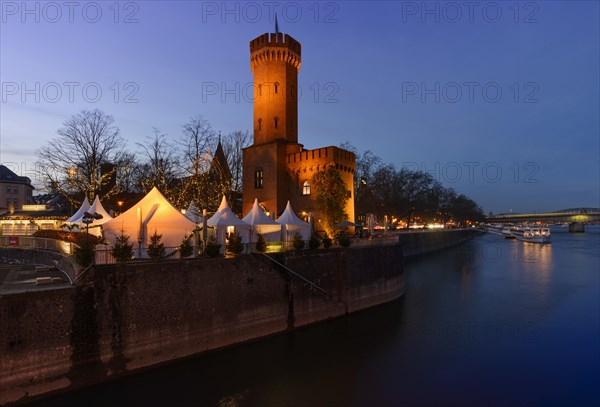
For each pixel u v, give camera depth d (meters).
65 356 15.40
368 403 16.11
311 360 20.64
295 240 27.67
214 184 51.81
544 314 30.31
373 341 23.73
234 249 22.61
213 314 20.39
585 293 38.66
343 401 16.27
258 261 23.05
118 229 25.27
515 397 16.70
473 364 20.31
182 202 48.91
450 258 72.00
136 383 17.00
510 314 30.30
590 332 25.73
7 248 31.42
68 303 15.65
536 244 111.44
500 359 21.00
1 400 13.83
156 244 19.39
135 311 17.48
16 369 14.27
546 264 62.66
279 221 34.41
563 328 26.64
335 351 22.02
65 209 61.31
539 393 17.08
